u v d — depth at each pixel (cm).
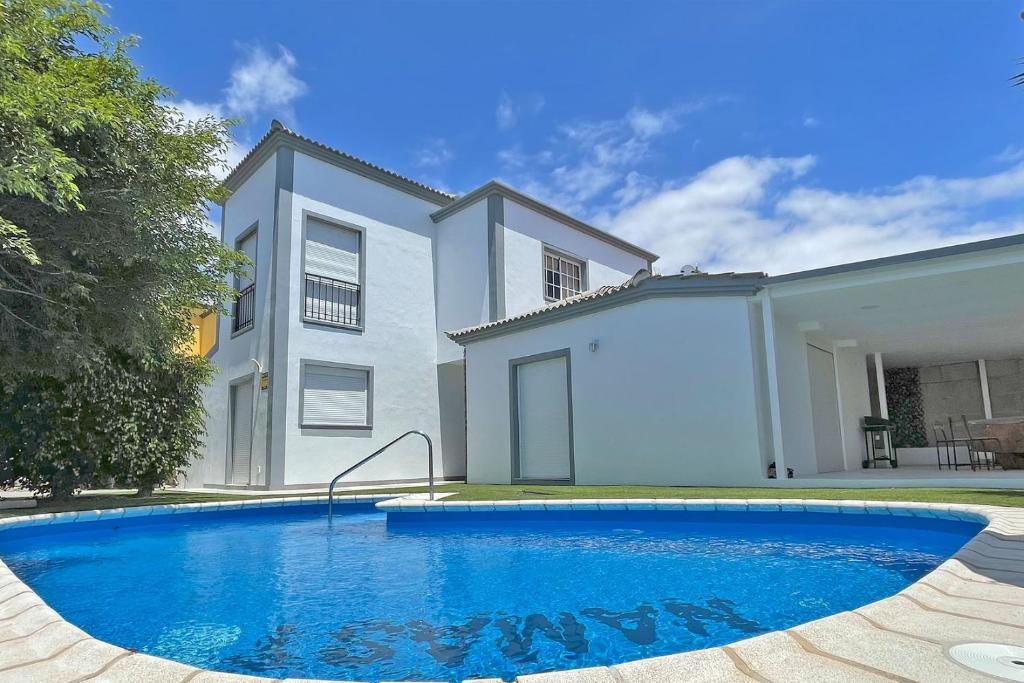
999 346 1271
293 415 1159
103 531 688
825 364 1172
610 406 976
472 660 270
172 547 611
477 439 1211
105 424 868
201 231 856
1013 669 157
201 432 1010
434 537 624
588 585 404
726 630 304
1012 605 219
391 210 1409
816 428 1073
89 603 389
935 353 1361
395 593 400
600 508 640
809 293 820
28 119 560
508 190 1422
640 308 952
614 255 1786
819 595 365
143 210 718
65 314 734
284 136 1238
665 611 339
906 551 490
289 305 1189
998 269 700
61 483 830
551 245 1548
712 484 850
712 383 870
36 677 175
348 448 1226
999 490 629
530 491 834
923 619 202
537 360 1112
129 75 748
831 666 161
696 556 488
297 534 687
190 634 319
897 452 1462
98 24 723
